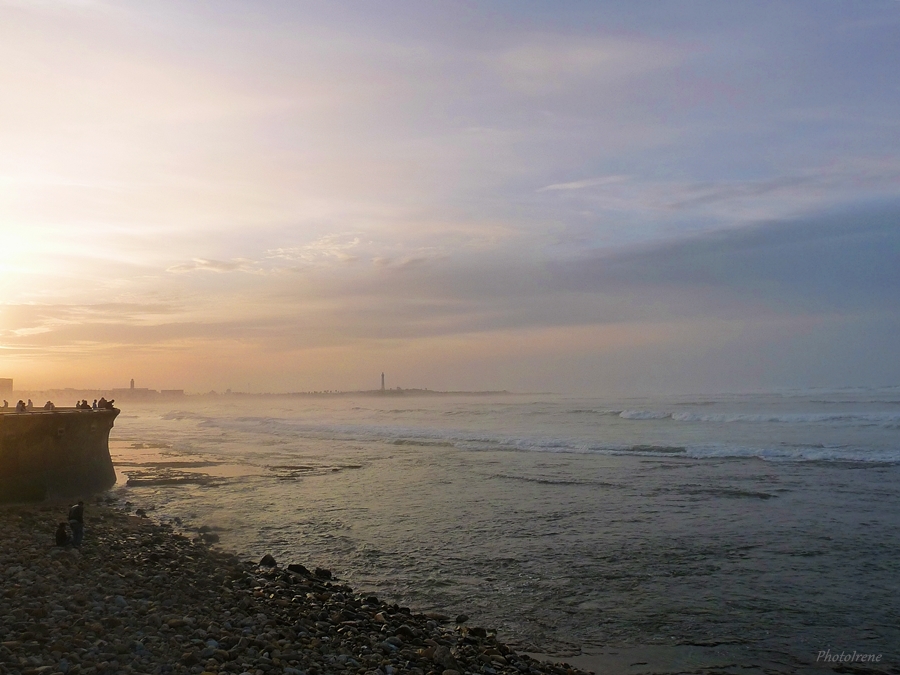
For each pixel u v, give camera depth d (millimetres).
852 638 10430
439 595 12742
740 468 29078
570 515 19812
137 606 9711
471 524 18891
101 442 24984
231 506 21984
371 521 19547
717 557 14992
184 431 66438
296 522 19406
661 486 24656
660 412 65938
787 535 16750
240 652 8148
